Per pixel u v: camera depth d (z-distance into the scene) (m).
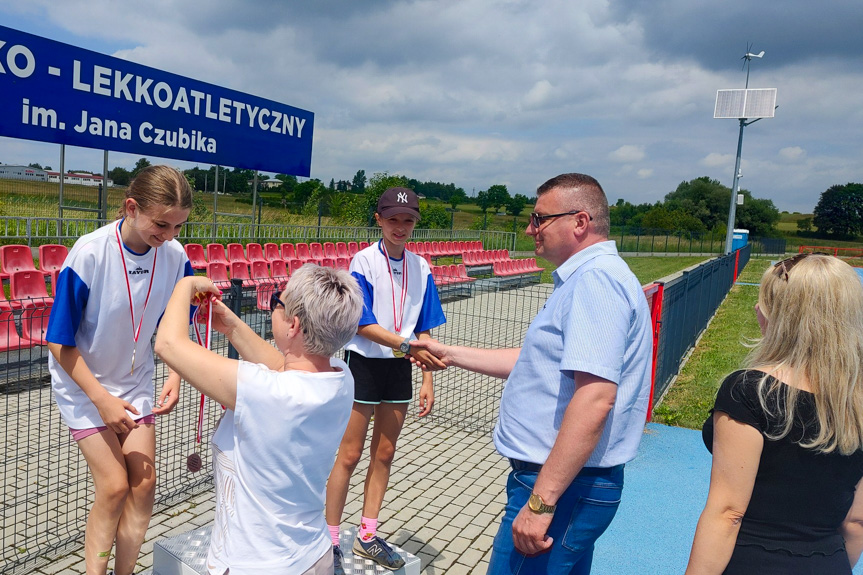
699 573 1.81
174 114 13.89
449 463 5.45
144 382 2.90
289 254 17.05
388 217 3.36
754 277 29.50
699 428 6.62
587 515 2.11
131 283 2.71
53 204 16.36
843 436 1.68
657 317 6.82
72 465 4.79
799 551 1.74
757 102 29.14
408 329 3.49
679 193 88.12
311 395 1.86
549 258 2.42
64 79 11.53
